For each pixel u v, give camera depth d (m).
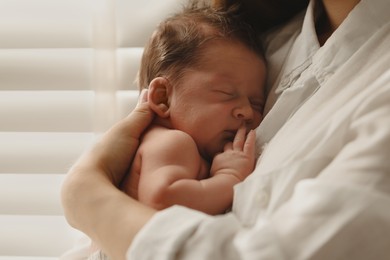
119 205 0.58
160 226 0.48
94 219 0.58
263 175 0.56
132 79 1.14
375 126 0.48
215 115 0.73
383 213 0.43
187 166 0.66
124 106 1.14
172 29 0.82
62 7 1.17
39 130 1.18
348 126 0.53
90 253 0.75
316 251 0.43
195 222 0.47
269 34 0.88
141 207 0.57
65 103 1.18
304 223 0.44
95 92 1.14
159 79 0.77
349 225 0.43
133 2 1.13
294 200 0.46
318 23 0.82
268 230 0.44
